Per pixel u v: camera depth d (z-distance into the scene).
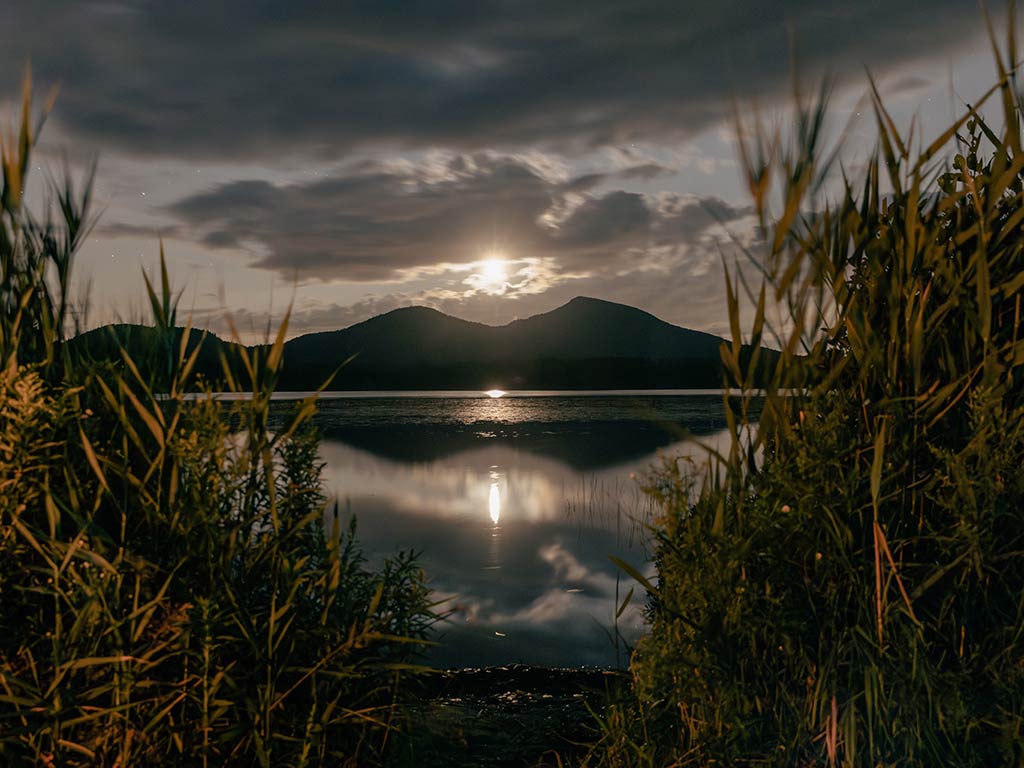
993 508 1.59
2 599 1.71
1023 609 1.60
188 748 1.73
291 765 1.73
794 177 1.70
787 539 1.81
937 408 1.87
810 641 1.84
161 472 1.96
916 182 1.80
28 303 2.11
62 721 1.63
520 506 15.03
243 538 2.00
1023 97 1.75
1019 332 1.89
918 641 1.62
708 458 1.98
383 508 14.68
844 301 1.95
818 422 1.93
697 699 1.90
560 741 2.99
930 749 1.55
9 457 1.70
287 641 1.92
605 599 7.79
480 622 6.71
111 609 1.73
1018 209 1.84
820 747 1.70
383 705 2.06
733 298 1.84
